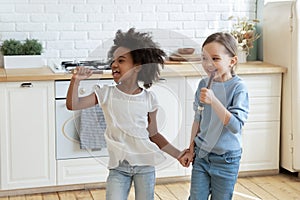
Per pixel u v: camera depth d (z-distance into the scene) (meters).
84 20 4.42
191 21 4.66
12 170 3.82
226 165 2.71
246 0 4.76
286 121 4.30
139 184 2.38
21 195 3.87
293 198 3.84
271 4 4.45
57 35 4.38
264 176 4.35
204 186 2.75
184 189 3.98
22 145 3.81
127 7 4.50
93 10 4.43
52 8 4.34
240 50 4.55
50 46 4.38
